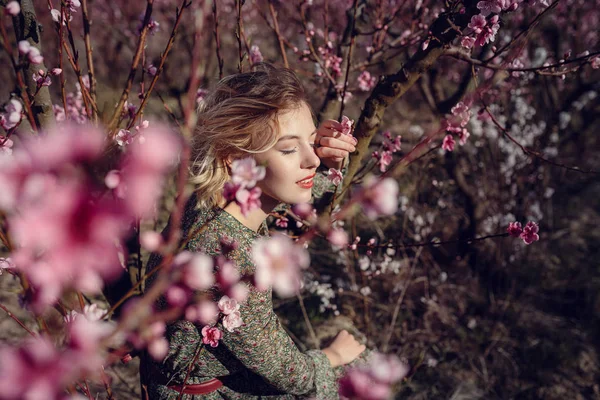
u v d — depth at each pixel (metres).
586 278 3.24
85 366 0.51
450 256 3.27
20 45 1.12
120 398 2.18
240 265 1.29
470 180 3.59
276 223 1.98
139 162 0.40
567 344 2.76
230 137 1.35
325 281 3.02
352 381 0.69
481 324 2.87
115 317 1.79
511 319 2.91
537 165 3.49
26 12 1.40
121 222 0.40
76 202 0.39
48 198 0.39
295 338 2.65
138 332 0.89
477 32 1.42
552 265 3.36
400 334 2.74
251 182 0.85
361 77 2.41
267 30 5.34
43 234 0.38
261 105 1.31
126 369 2.40
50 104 1.51
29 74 1.44
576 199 4.11
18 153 0.43
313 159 1.39
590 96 3.96
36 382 0.44
